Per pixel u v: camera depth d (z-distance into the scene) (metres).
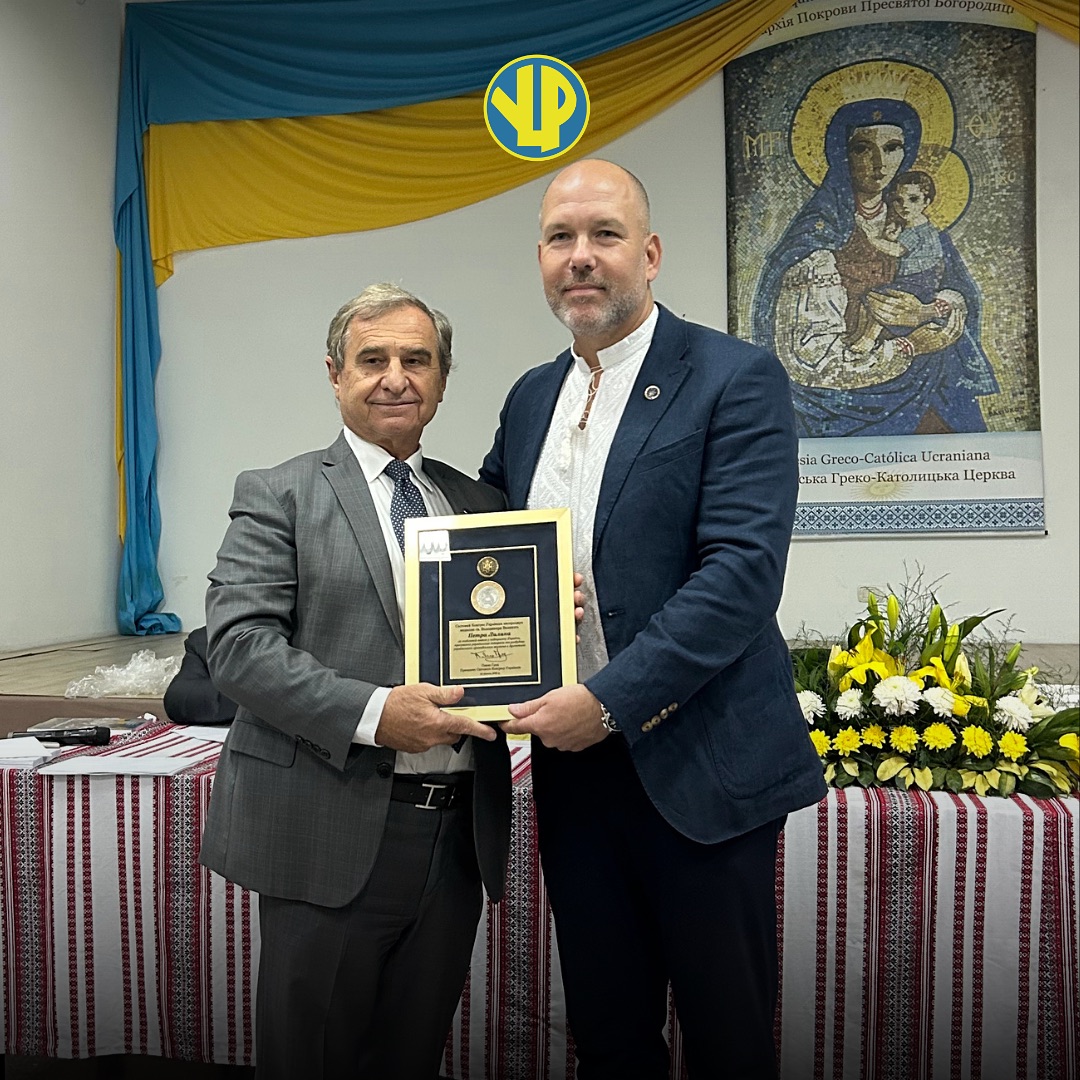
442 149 6.39
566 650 1.41
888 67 5.93
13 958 2.08
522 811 1.96
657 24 6.04
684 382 1.54
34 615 5.87
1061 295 5.80
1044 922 1.80
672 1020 1.92
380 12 6.32
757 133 6.08
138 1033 2.05
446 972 1.52
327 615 1.50
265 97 6.46
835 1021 1.87
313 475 1.57
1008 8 5.79
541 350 6.43
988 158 5.85
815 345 6.04
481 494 1.72
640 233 1.56
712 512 1.47
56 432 6.09
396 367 1.54
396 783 1.48
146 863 2.04
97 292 6.52
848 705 1.98
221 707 2.59
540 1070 1.94
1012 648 2.18
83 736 2.35
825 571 6.05
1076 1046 1.79
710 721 1.48
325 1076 1.46
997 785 1.91
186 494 6.82
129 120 6.66
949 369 5.91
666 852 1.49
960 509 5.91
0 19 5.57
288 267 6.67
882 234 5.96
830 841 1.87
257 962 2.00
